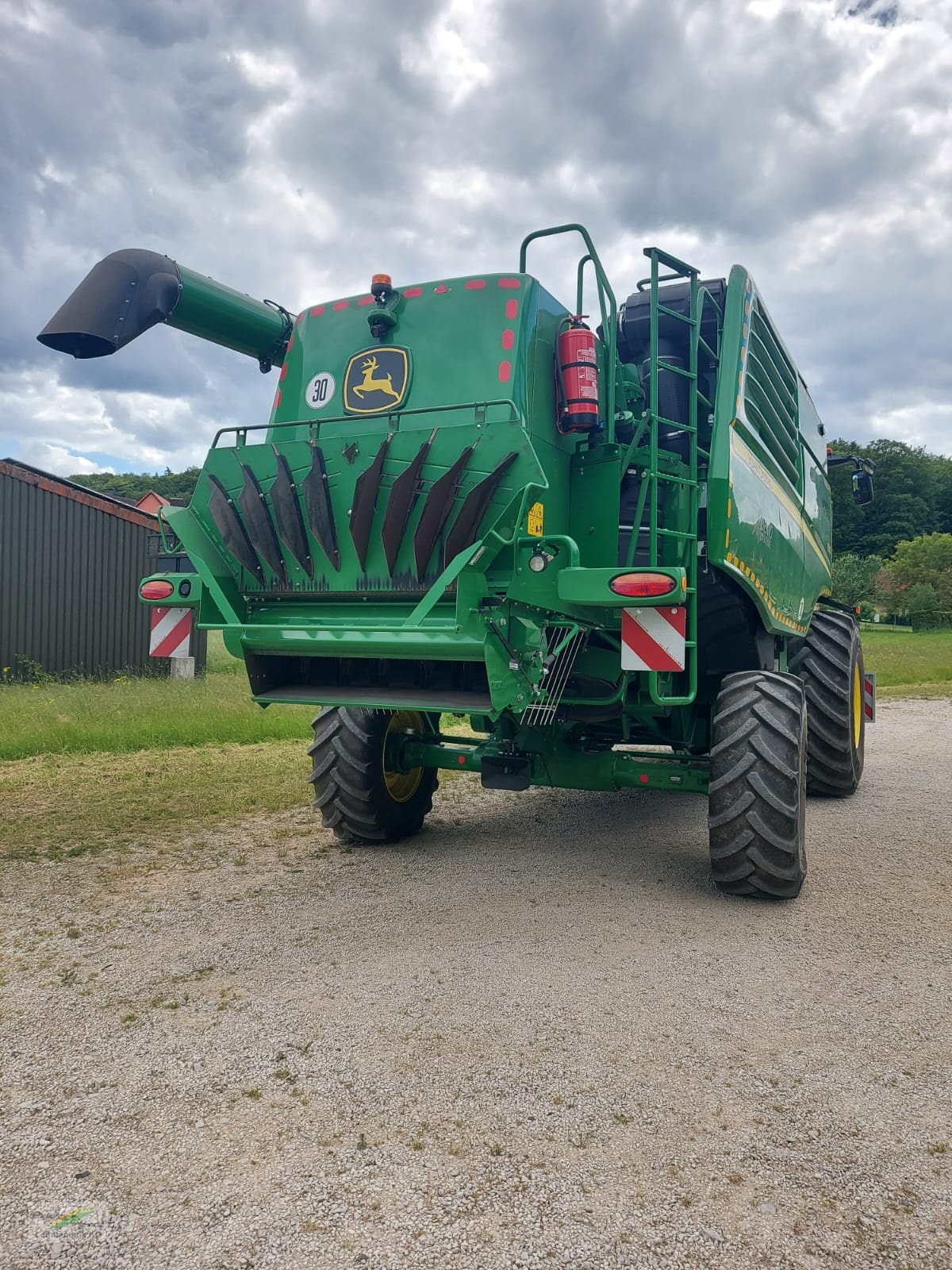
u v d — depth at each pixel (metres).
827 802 6.68
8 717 9.60
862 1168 2.17
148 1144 2.26
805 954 3.59
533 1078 2.60
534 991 3.22
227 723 9.37
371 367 4.46
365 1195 2.06
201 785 6.95
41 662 15.26
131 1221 1.97
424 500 3.77
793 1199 2.05
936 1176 2.14
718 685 5.23
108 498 16.22
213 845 5.27
